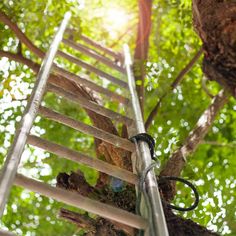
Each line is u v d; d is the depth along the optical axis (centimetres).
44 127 634
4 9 520
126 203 313
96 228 309
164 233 193
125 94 445
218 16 262
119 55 591
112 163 376
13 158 195
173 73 585
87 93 425
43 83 302
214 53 273
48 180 591
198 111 616
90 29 677
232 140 634
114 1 681
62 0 555
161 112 594
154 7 638
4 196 167
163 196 341
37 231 596
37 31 593
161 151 507
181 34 632
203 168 541
